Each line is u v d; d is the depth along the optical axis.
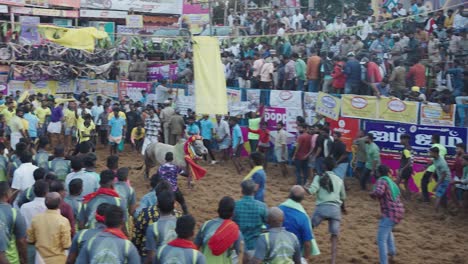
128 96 25.66
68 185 8.61
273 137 19.81
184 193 15.41
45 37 24.72
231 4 32.78
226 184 16.66
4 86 26.50
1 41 27.11
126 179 8.66
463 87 17.28
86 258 5.93
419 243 11.69
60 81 27.81
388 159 16.66
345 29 21.58
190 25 30.77
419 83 18.17
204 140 19.58
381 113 16.84
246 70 22.70
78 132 19.61
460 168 14.09
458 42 18.56
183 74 24.81
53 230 7.24
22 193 8.84
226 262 6.67
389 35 21.00
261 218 7.79
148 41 27.95
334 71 19.41
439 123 15.80
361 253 10.94
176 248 5.81
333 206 9.80
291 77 21.03
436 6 24.12
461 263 10.57
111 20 34.47
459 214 13.98
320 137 15.41
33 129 19.66
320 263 10.38
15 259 7.37
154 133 20.05
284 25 26.84
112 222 6.00
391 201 9.66
